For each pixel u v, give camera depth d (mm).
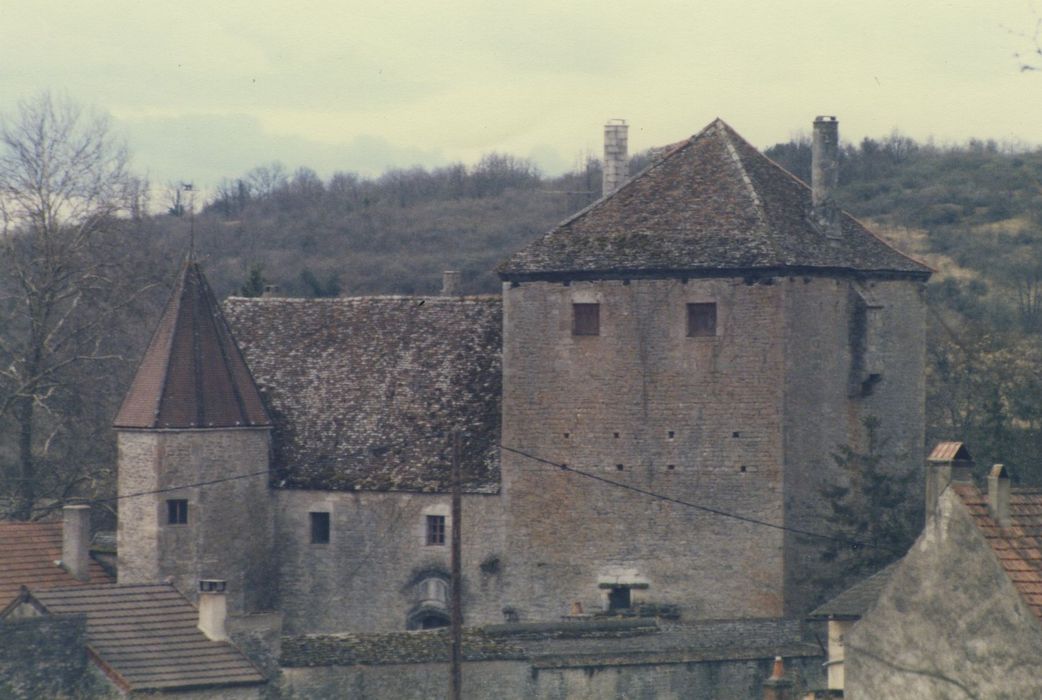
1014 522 128375
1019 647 123438
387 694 181875
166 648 175000
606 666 188625
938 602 128250
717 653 194000
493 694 184625
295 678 178625
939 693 127625
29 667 168750
